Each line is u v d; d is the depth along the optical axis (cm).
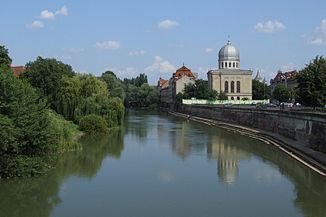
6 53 6631
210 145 7144
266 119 9512
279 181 4294
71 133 6400
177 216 3167
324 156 5366
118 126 9606
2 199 3578
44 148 4597
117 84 15175
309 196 3725
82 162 5209
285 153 6134
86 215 3188
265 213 3253
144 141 7594
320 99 9544
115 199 3597
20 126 4212
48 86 9681
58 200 3566
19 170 4225
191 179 4375
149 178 4400
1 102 4106
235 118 12175
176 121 13738
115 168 4906
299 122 7000
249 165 5184
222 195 3753
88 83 9350
